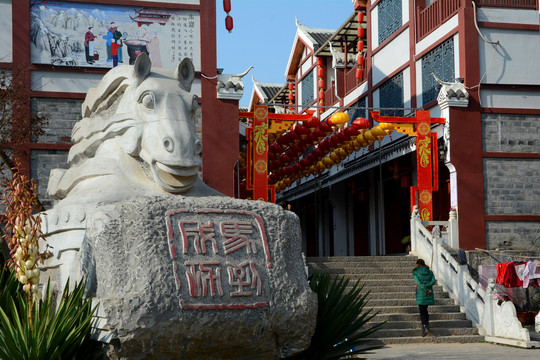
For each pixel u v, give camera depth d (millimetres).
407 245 21891
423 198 18781
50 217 6676
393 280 15906
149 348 5090
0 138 16219
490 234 18672
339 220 28547
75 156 7715
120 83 7273
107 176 6840
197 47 18656
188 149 6773
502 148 19047
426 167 18906
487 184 18859
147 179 6930
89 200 6484
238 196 19906
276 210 5879
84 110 7883
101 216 5484
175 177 6812
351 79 27328
